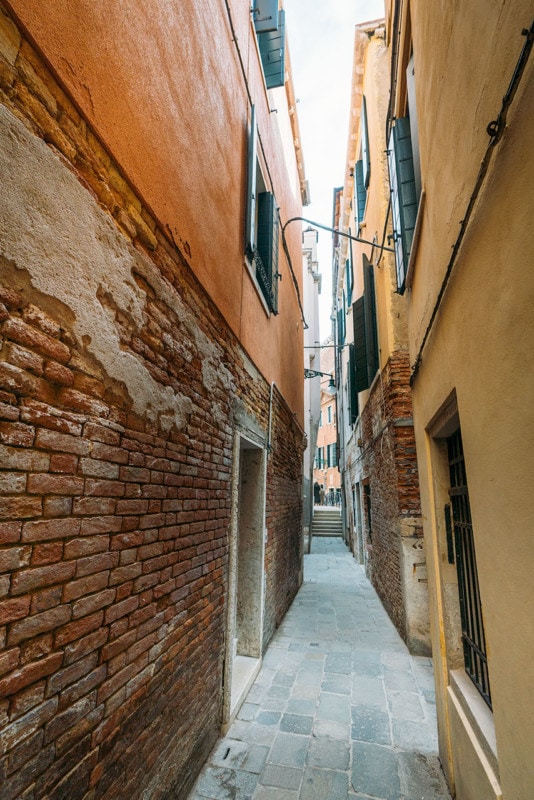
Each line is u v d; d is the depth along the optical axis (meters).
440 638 2.83
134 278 1.92
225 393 3.30
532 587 1.29
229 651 3.25
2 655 1.13
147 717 1.94
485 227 1.56
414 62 3.13
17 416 1.20
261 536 4.62
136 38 1.94
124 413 1.79
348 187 10.19
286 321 6.95
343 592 7.96
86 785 1.47
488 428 1.64
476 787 2.05
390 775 2.76
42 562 1.28
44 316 1.31
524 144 1.19
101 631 1.59
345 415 15.42
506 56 1.31
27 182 1.24
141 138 1.97
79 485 1.47
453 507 2.89
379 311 6.69
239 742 3.07
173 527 2.27
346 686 4.04
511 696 1.47
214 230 3.06
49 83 1.37
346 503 15.43
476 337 1.74
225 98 3.39
